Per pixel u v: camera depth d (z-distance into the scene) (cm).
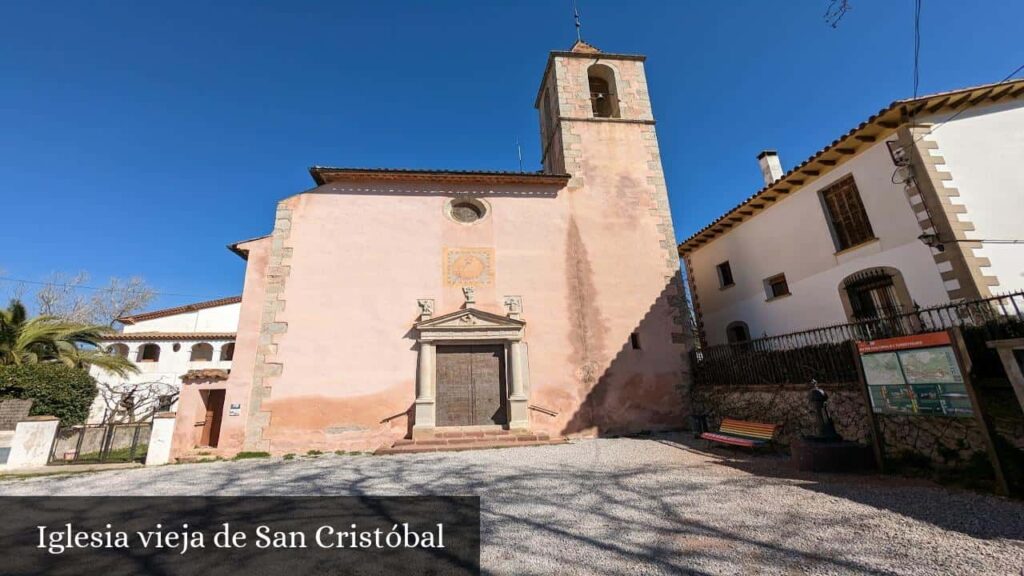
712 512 500
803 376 862
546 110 1853
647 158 1553
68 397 1298
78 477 809
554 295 1323
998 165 906
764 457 823
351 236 1298
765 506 511
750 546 398
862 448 666
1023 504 456
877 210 993
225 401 1106
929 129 920
